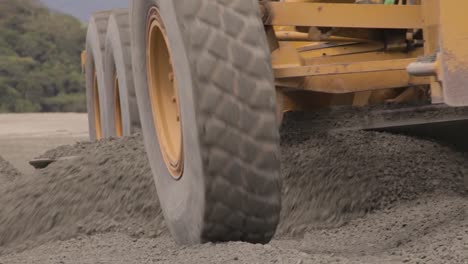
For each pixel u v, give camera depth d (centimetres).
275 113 934
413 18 1134
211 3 952
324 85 1213
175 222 1051
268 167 931
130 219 1395
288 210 1306
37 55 10725
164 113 1123
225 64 930
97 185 1487
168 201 1084
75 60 10819
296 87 1203
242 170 930
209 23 943
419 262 908
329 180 1312
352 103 1327
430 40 988
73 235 1398
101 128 2347
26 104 10094
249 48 938
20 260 1126
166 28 996
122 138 1703
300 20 1095
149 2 1070
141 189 1424
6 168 1914
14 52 10644
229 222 958
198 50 934
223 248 952
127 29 2125
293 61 1148
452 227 1047
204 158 927
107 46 2216
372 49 1282
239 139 926
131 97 2083
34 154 3031
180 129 1012
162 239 1198
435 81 908
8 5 10894
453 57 870
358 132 1403
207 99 927
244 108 926
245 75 930
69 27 11044
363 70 1105
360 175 1298
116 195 1446
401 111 1246
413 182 1280
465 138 1349
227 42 936
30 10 11094
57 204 1492
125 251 1111
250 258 908
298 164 1358
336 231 1209
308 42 1360
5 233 1504
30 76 10331
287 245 1118
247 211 947
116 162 1528
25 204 1530
